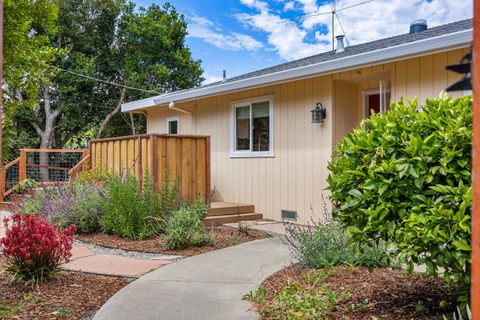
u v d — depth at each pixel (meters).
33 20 4.25
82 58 18.61
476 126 0.96
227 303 3.29
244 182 8.89
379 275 3.80
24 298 3.47
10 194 10.52
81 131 20.34
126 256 5.11
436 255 2.39
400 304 3.02
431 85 5.94
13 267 3.87
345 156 3.06
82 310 3.28
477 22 0.97
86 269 4.44
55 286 3.83
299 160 7.78
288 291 3.40
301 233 4.71
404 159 2.60
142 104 11.20
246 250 5.21
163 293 3.55
